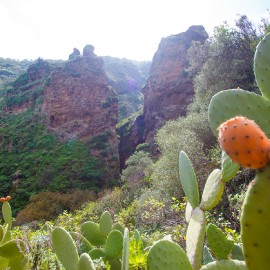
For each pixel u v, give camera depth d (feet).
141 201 35.81
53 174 106.32
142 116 144.87
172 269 4.42
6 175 109.09
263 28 45.03
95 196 90.53
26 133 124.67
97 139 121.60
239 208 16.83
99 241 11.07
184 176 5.92
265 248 2.60
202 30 135.54
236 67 43.52
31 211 78.48
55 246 5.72
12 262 7.04
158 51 139.64
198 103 52.49
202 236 5.09
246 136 2.20
